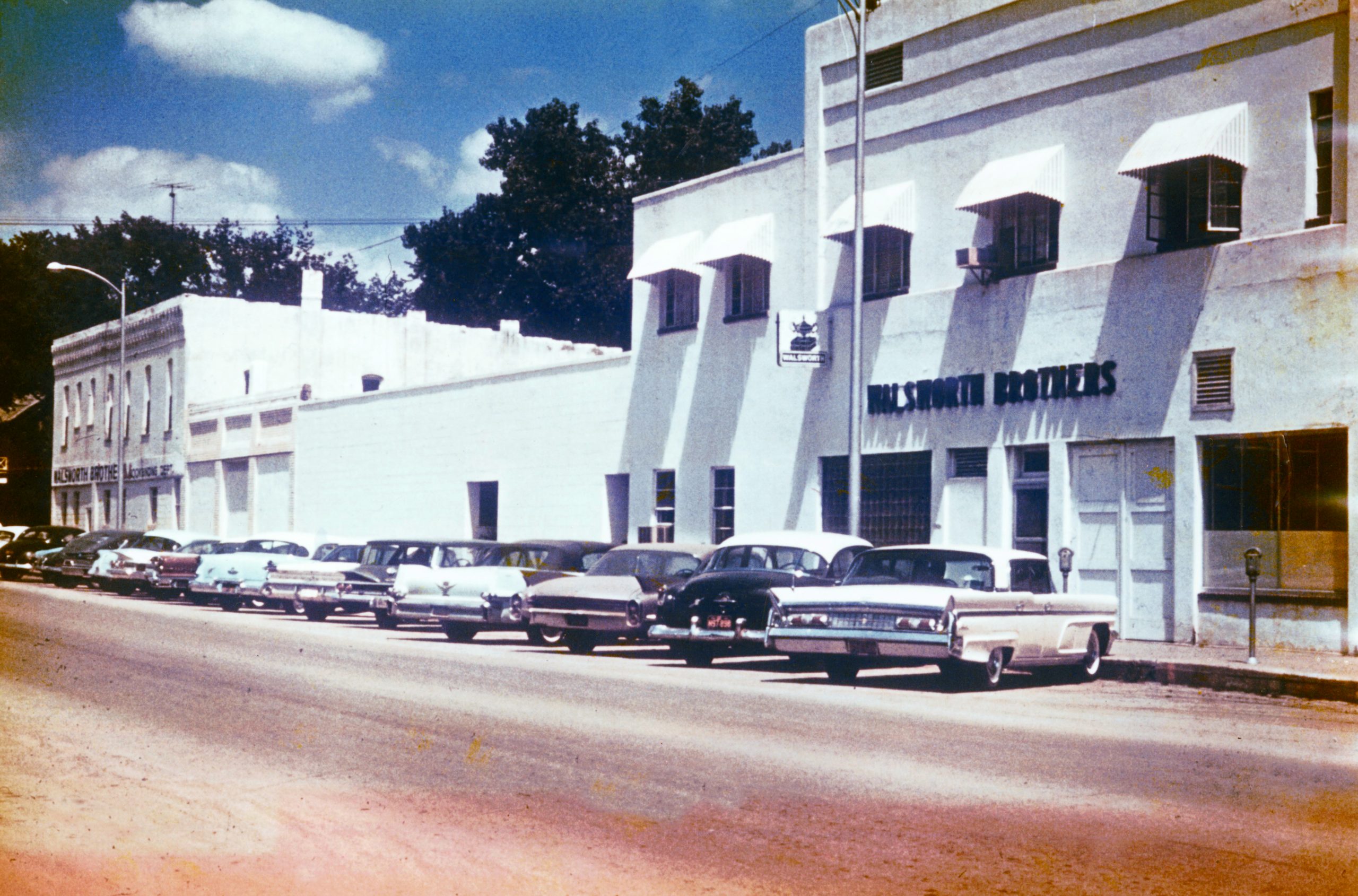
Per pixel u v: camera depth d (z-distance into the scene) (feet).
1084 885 20.62
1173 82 65.82
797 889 20.31
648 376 98.32
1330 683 47.88
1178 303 64.44
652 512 97.40
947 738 35.42
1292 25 61.16
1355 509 57.62
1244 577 61.87
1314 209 60.54
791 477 85.30
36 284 213.66
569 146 187.52
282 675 48.16
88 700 40.81
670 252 95.14
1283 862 22.26
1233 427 62.08
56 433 208.85
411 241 201.46
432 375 172.14
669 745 33.32
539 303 195.21
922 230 78.18
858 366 73.31
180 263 229.25
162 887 20.52
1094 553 67.67
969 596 47.67
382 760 30.99
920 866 21.71
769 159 89.15
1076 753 33.22
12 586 117.70
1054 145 71.10
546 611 64.18
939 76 77.41
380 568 80.43
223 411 157.89
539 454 109.40
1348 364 58.08
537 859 22.06
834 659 52.60
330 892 20.26
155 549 110.73
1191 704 45.57
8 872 21.36
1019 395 71.26
